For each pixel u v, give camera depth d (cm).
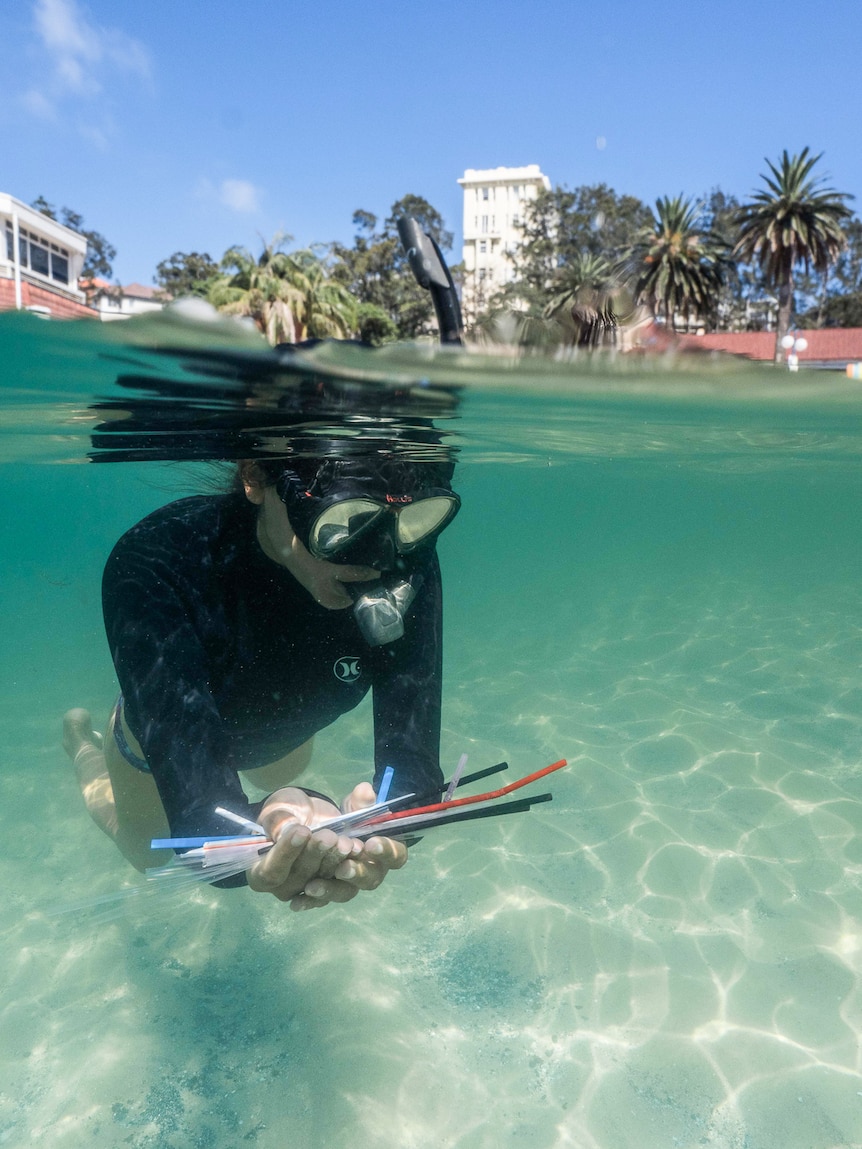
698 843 172
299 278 1478
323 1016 124
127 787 119
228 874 71
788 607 475
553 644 389
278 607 93
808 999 124
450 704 279
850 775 201
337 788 208
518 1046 117
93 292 1981
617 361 151
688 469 477
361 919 150
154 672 80
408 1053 115
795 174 1939
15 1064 115
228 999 129
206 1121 104
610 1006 124
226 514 92
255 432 155
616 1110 105
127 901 155
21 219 1250
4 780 228
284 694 101
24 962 139
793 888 153
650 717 254
